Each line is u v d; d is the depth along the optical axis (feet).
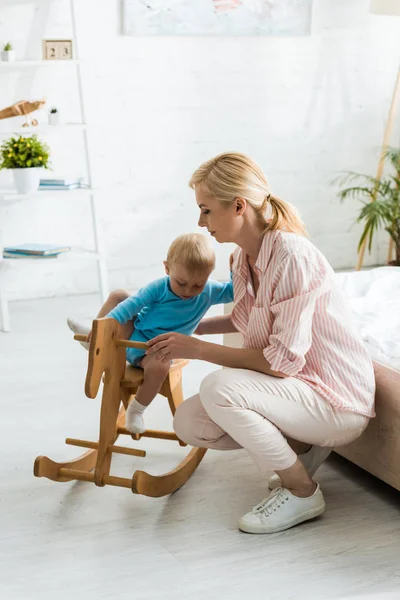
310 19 13.87
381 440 6.64
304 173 14.62
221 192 6.07
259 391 6.12
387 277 9.07
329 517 6.57
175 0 13.09
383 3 12.96
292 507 6.35
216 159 6.21
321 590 5.59
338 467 7.50
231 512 6.68
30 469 7.43
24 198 11.70
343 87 14.48
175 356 6.34
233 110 13.94
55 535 6.33
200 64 13.57
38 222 13.24
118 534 6.34
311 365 6.36
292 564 5.91
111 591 5.60
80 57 12.92
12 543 6.22
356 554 6.03
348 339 6.33
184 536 6.32
